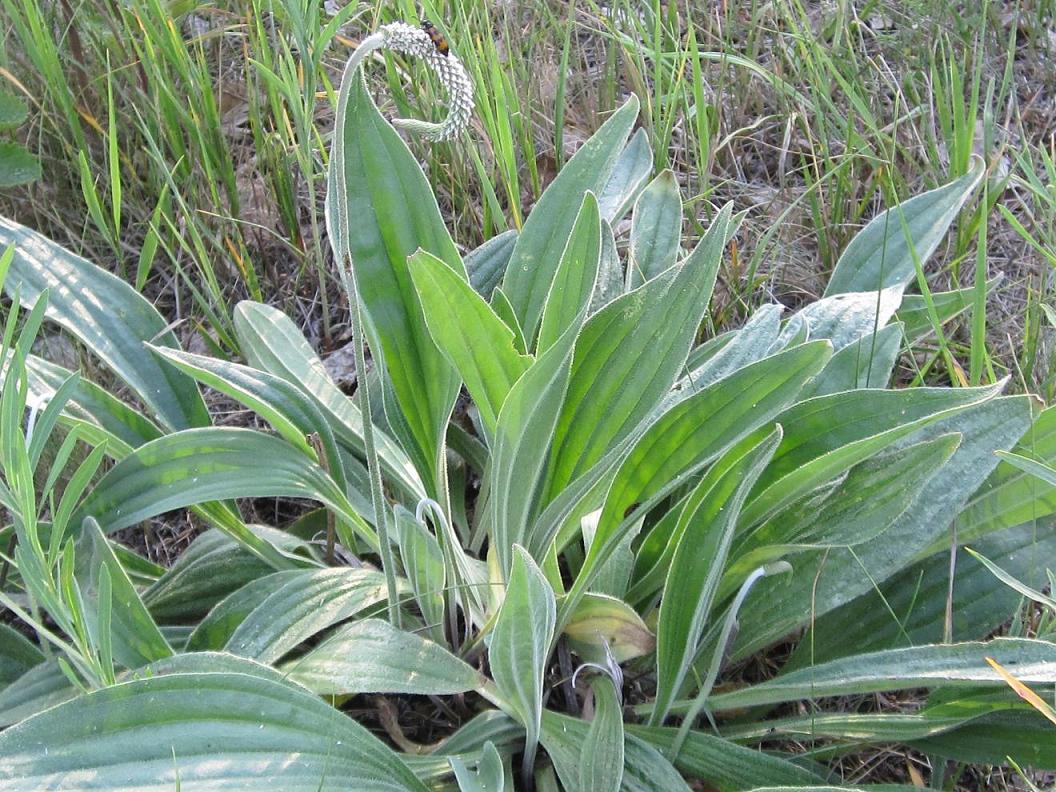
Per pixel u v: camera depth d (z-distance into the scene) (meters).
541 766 0.66
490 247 0.80
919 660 0.61
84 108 0.99
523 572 0.53
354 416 0.76
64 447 0.56
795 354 0.62
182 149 0.93
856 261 0.83
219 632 0.67
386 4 1.00
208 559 0.73
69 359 0.87
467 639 0.69
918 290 0.93
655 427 0.65
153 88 0.94
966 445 0.67
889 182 0.87
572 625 0.68
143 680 0.54
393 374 0.68
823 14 1.11
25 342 0.54
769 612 0.68
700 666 0.69
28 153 0.88
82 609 0.55
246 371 0.71
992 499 0.68
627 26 1.08
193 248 0.95
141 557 0.74
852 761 0.70
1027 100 1.07
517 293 0.74
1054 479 0.60
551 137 1.02
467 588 0.68
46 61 0.92
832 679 0.63
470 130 0.94
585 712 0.69
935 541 0.68
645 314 0.64
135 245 0.96
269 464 0.69
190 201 0.95
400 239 0.66
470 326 0.59
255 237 0.96
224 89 1.04
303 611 0.65
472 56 0.88
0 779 0.51
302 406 0.71
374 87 1.04
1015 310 0.91
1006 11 1.15
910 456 0.65
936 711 0.63
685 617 0.63
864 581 0.66
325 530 0.79
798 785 0.61
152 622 0.62
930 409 0.64
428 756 0.63
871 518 0.65
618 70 1.10
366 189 0.65
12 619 0.77
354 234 0.66
